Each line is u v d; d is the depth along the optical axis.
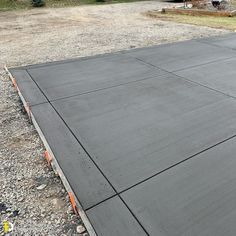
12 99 4.16
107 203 2.01
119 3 15.00
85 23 9.91
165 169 2.30
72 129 2.96
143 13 11.73
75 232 1.95
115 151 2.57
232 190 2.05
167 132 2.80
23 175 2.55
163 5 13.83
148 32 8.09
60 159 2.51
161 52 5.46
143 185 2.15
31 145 3.02
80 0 15.41
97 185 2.18
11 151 2.92
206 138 2.68
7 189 2.38
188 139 2.68
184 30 8.14
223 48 5.54
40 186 2.40
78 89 3.94
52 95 3.79
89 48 6.62
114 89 3.87
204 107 3.27
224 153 2.46
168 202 1.98
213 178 2.18
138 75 4.32
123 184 2.18
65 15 11.64
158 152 2.52
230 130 2.80
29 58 6.06
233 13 9.88
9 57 6.22
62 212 2.13
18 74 4.66
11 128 3.37
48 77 4.45
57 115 3.27
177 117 3.08
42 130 2.98
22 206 2.20
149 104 3.39
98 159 2.48
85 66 4.86
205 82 3.96
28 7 13.72
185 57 5.08
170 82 4.00
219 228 1.76
